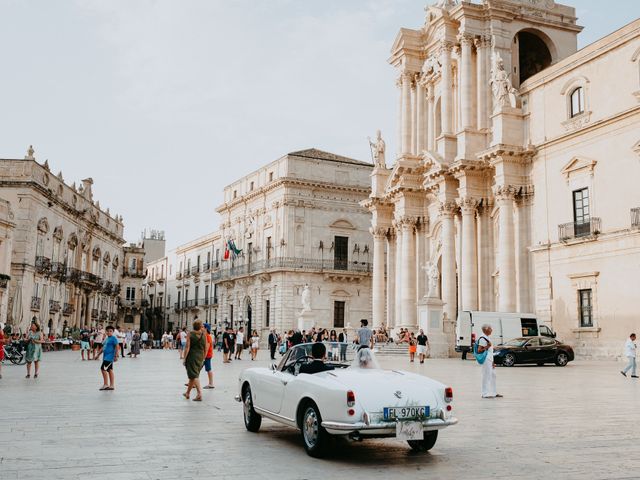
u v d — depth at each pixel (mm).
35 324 21250
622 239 31406
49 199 51344
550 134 36312
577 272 33781
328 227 63594
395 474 7426
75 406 13352
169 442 9320
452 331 38594
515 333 34375
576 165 34344
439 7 45969
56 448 8742
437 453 8672
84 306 63469
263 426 10930
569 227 34500
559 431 10500
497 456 8477
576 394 16438
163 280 100125
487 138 41469
